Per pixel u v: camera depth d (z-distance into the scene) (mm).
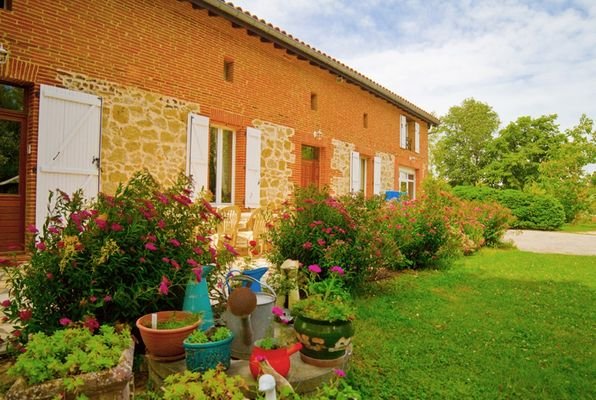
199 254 3309
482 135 39938
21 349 2695
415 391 2812
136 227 2980
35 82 6043
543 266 7992
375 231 5562
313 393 2545
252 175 9836
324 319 2658
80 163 6527
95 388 1871
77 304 2846
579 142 26312
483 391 2852
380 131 15562
